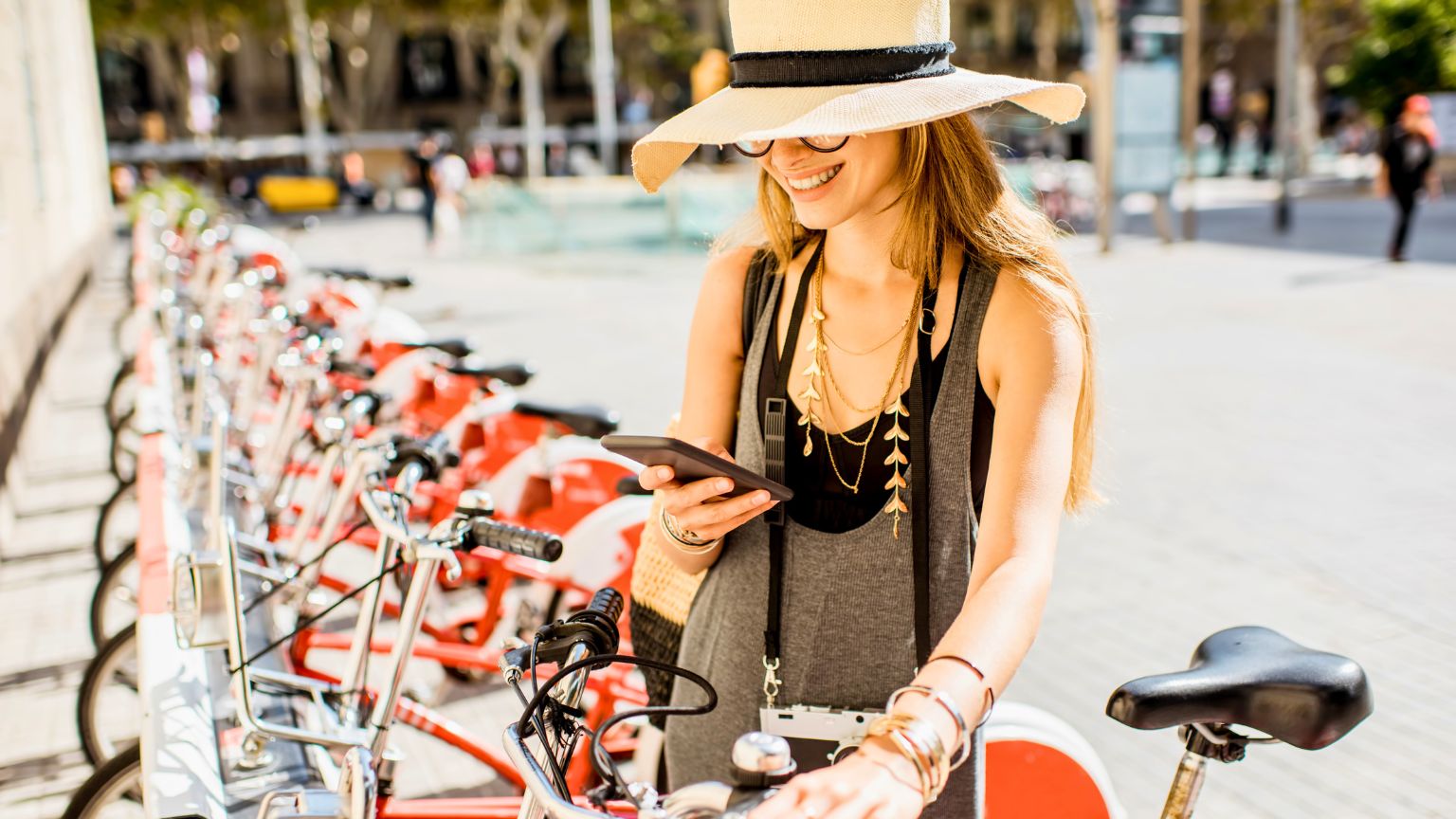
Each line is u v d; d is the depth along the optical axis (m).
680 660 1.75
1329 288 11.81
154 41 38.56
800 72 1.42
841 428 1.57
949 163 1.52
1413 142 13.28
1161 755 3.45
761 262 1.69
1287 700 1.44
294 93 45.59
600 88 32.88
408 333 5.60
